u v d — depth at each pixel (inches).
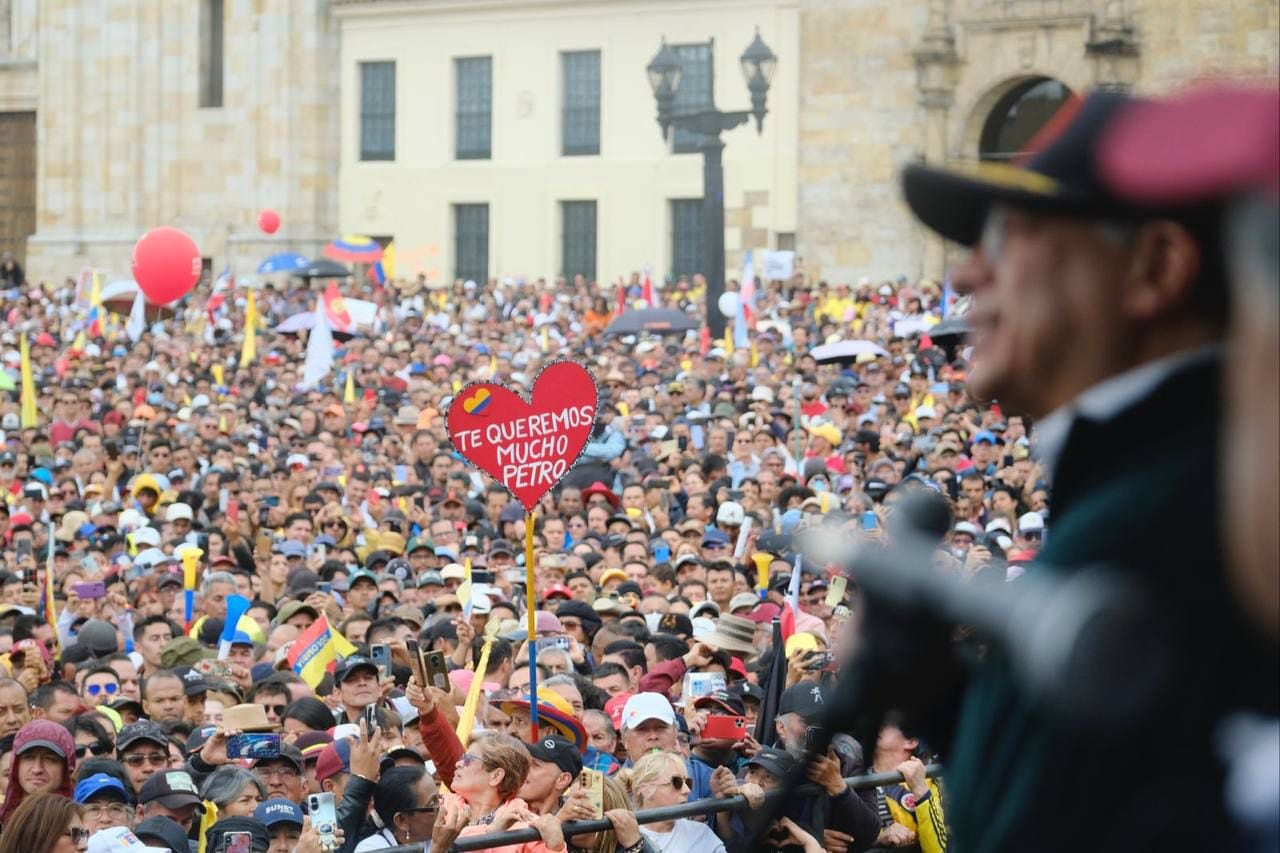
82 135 3870.6
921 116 3107.8
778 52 3208.7
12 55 3969.0
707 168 2212.1
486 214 3472.0
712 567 1011.9
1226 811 110.3
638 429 1743.4
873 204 3147.1
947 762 136.3
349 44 3585.1
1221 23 2893.7
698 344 2277.3
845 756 562.9
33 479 1489.9
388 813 554.3
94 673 797.2
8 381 2036.2
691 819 544.1
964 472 1353.3
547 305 2888.8
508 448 651.5
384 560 1178.0
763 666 770.8
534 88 3403.1
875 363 1948.8
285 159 3624.5
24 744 565.6
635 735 616.4
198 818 598.5
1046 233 122.9
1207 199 99.6
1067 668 101.3
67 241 3863.2
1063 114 126.3
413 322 2731.3
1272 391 95.7
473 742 596.1
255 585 1115.3
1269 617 99.1
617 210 3331.7
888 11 3122.5
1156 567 112.7
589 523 1270.9
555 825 474.9
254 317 2447.1
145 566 1106.1
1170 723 110.8
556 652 778.2
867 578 121.6
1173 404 118.4
